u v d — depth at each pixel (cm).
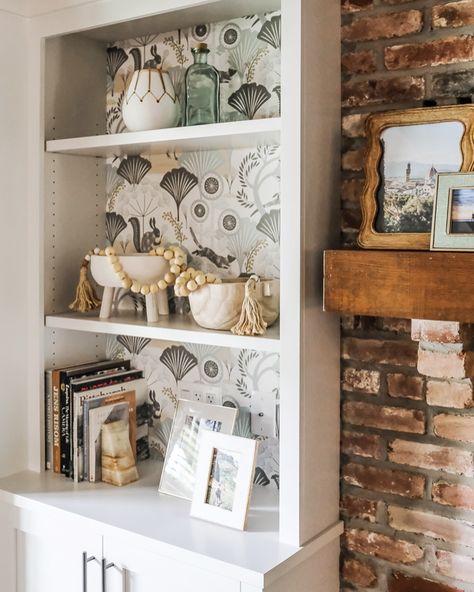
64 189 212
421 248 150
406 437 172
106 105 224
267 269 195
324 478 173
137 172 219
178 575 163
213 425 187
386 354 174
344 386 180
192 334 176
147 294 193
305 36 157
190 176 208
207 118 188
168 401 216
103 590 175
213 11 189
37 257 205
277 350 163
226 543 162
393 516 175
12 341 204
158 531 168
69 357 216
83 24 192
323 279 154
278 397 194
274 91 190
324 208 168
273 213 193
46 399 208
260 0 180
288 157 158
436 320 139
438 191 144
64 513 180
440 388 166
